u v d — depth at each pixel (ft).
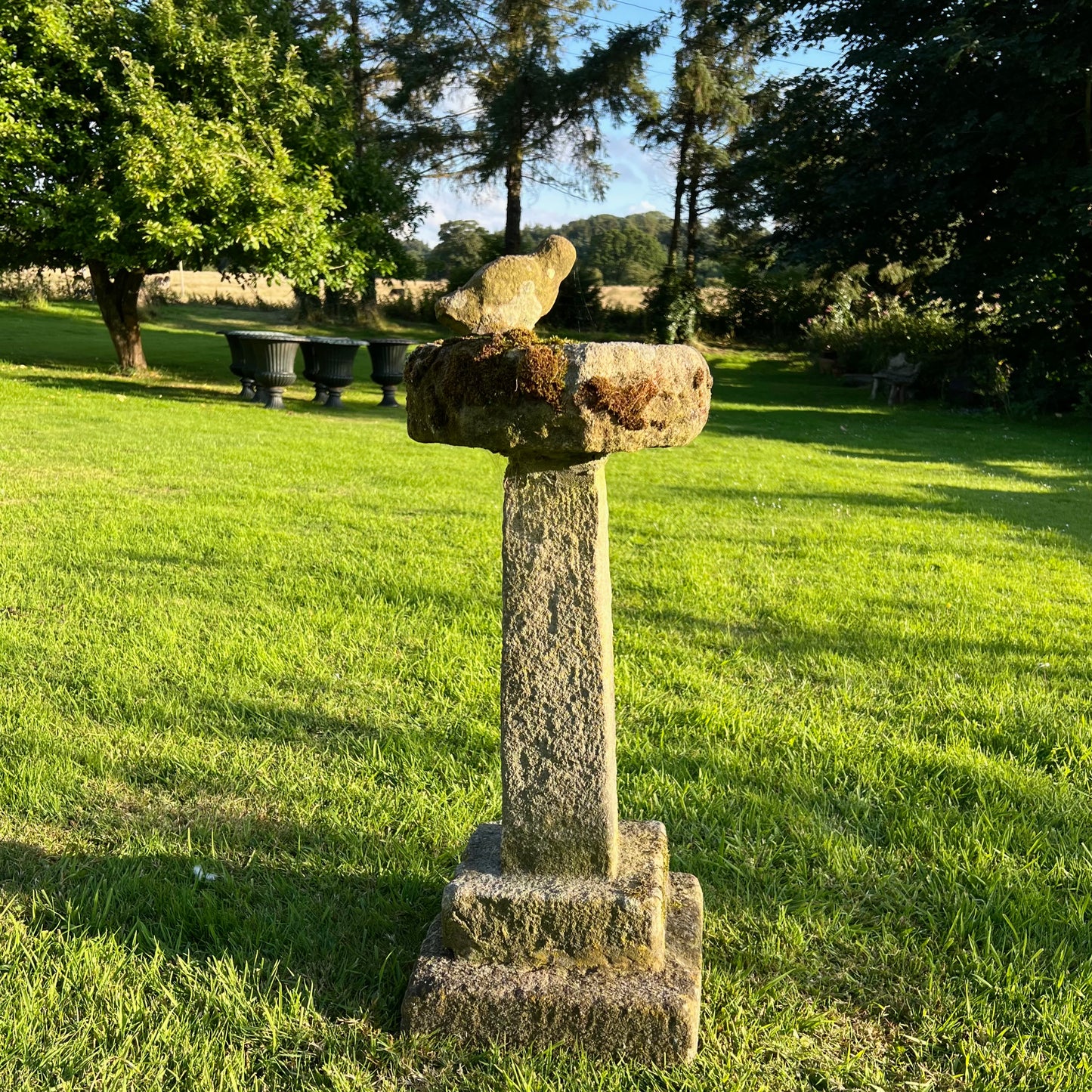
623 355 7.09
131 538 22.57
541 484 7.72
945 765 12.57
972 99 60.29
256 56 50.96
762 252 79.97
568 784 8.04
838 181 67.10
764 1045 8.03
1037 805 11.63
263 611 17.93
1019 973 8.71
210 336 89.10
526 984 7.93
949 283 63.05
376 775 12.29
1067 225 56.75
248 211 48.60
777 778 12.34
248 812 11.35
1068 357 63.10
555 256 7.97
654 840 9.11
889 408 67.72
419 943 9.14
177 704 13.82
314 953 8.95
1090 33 54.24
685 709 14.19
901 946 9.23
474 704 14.17
